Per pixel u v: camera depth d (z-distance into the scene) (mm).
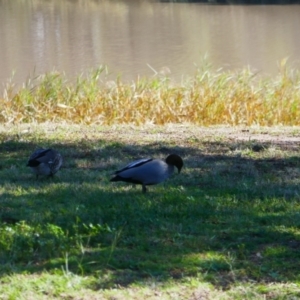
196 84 21641
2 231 8531
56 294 6973
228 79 21656
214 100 20406
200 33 40750
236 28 42250
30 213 9656
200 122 19859
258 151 14695
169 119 19922
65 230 8922
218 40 38031
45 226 8938
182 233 8922
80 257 7934
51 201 10344
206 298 6965
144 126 18250
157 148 14727
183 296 7004
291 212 9961
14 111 19906
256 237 8852
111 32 41688
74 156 13805
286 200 10664
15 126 17797
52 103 20438
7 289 7004
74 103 20406
